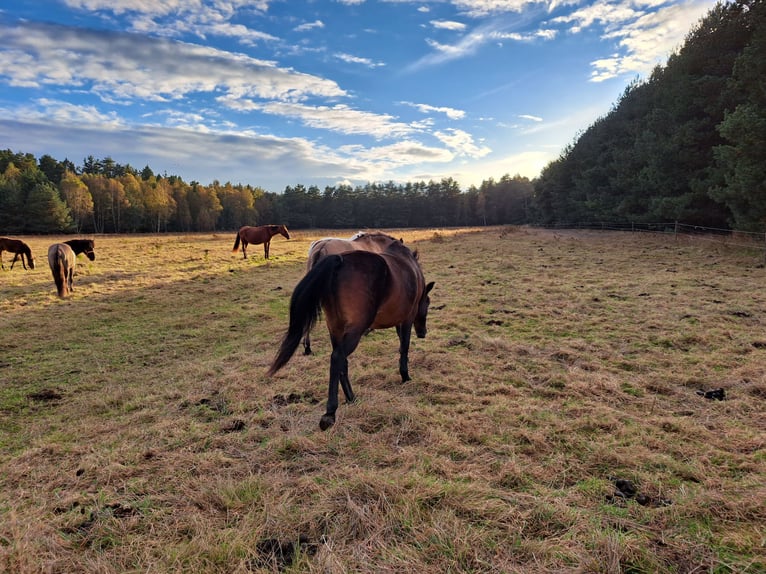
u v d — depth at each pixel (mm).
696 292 8555
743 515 2264
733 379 4340
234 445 3326
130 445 3385
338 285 3418
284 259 18375
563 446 3123
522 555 1996
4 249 15406
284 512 2316
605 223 29844
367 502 2391
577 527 2166
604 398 4023
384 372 4836
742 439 3145
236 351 6387
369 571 1906
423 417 3609
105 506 2535
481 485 2566
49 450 3428
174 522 2352
